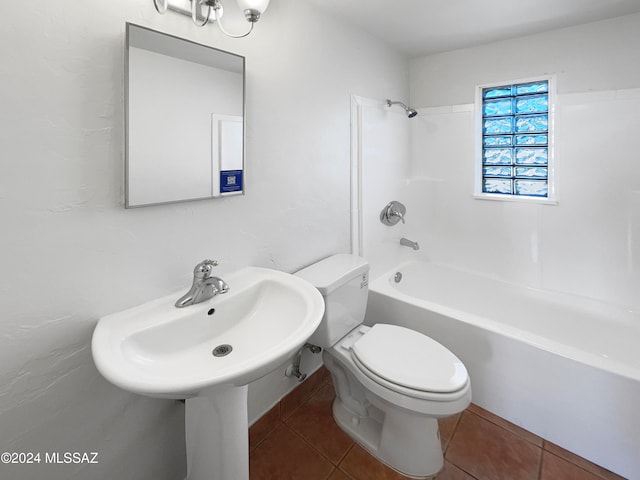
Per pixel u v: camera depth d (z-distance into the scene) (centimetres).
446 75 229
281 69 142
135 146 96
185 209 112
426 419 132
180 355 98
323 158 171
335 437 154
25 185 79
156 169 101
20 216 79
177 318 97
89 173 89
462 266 239
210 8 102
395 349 140
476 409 168
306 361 177
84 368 93
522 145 212
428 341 145
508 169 220
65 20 82
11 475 83
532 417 151
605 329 178
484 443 148
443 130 236
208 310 105
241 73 122
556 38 187
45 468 88
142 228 101
